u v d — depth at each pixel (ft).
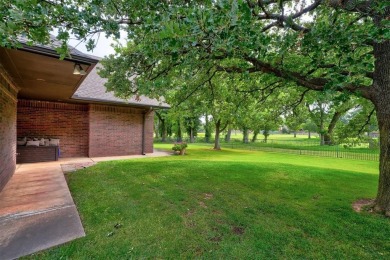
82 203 12.32
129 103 32.68
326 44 8.81
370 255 7.67
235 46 7.11
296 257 7.54
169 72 13.28
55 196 13.21
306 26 12.76
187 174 19.84
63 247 7.77
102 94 32.07
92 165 25.23
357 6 9.62
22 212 10.75
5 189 14.64
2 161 14.25
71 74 14.25
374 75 11.89
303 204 12.50
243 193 14.48
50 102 29.76
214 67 16.12
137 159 30.81
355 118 18.57
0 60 11.41
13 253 7.27
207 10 5.77
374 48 11.77
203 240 8.56
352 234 9.08
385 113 11.42
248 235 9.00
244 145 73.20
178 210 11.45
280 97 25.49
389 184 11.19
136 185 16.14
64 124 30.83
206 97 23.27
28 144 25.91
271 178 18.65
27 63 11.89
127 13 8.68
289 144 76.89
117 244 8.10
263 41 7.15
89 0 7.46
